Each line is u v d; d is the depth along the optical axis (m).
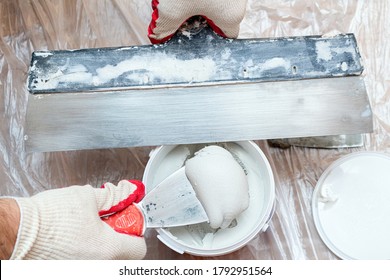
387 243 1.24
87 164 1.36
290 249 1.29
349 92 1.16
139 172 1.35
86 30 1.45
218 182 1.05
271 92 1.16
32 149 1.15
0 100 1.41
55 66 1.17
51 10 1.45
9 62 1.43
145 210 1.07
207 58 1.17
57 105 1.16
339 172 1.30
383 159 1.29
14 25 1.45
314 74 1.16
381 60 1.42
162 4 1.08
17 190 1.35
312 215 1.29
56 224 0.87
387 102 1.39
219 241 1.19
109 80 1.16
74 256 0.89
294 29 1.45
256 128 1.15
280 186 1.33
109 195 1.03
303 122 1.15
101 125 1.16
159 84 1.16
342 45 1.18
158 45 1.18
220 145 1.25
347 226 1.27
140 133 1.15
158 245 1.29
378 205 1.27
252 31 1.45
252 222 1.20
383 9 1.45
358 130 1.15
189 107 1.16
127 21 1.45
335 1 1.46
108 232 0.96
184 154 1.26
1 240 0.78
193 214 1.08
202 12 1.11
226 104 1.16
